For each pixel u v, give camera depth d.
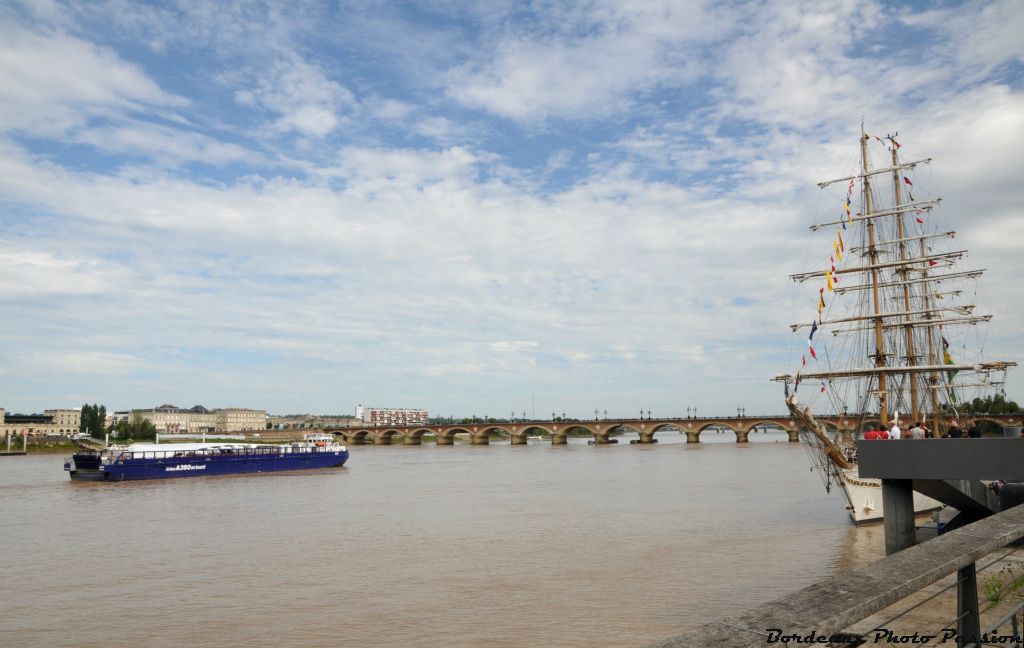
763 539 70.00
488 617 45.88
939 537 8.57
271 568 61.91
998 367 89.56
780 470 161.50
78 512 102.06
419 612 47.28
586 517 89.06
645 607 47.25
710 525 79.94
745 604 47.41
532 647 40.00
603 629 42.94
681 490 119.56
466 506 103.00
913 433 47.69
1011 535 8.61
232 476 169.62
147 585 56.34
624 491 119.88
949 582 24.95
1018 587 21.78
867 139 99.44
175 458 163.12
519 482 142.38
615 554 64.62
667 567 58.66
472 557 64.88
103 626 45.56
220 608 49.38
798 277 96.69
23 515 99.00
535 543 71.31
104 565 64.31
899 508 37.38
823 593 6.62
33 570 62.41
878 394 91.44
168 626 45.34
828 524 78.31
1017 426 37.91
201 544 74.38
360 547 71.12
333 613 47.59
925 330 104.69
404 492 125.88
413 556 65.88
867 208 98.12
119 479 155.50
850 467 76.56
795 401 75.38
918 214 99.38
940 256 97.25
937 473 35.62
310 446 193.50
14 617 47.72
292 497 120.31
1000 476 34.19
